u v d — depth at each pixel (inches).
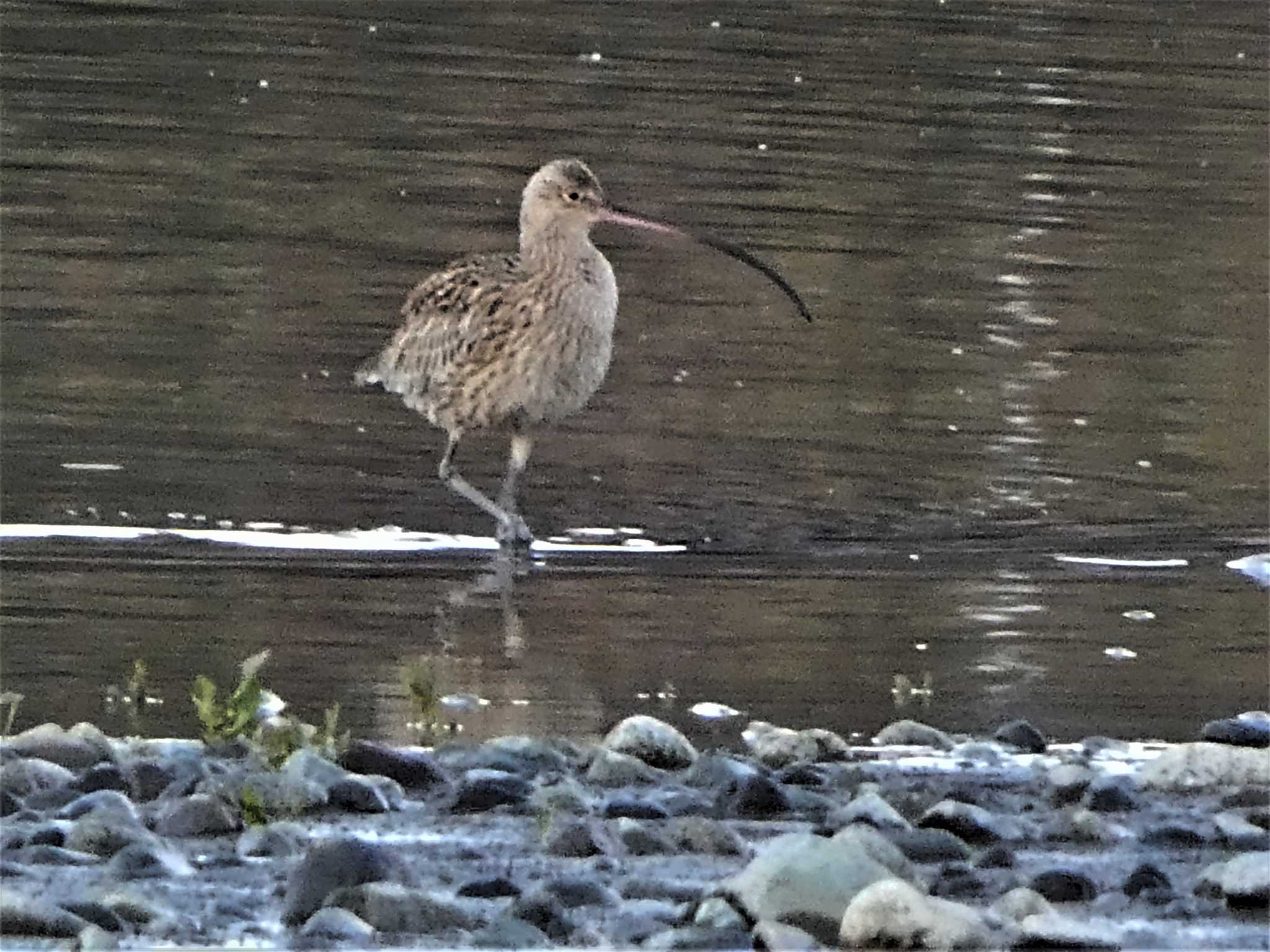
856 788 414.3
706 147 942.4
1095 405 698.2
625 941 334.0
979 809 395.5
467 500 622.8
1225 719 465.4
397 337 649.6
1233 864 359.3
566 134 950.4
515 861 370.6
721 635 520.7
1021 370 722.8
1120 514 617.9
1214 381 719.1
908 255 823.1
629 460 649.6
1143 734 461.4
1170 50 1104.8
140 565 555.5
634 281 791.7
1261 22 1151.0
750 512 611.8
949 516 612.4
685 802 403.2
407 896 338.3
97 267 780.0
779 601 547.8
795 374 713.6
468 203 865.5
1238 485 641.0
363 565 565.9
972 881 362.3
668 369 714.8
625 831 380.5
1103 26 1141.1
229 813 386.3
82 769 418.3
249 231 823.1
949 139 964.0
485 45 1088.2
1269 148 968.3
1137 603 550.9
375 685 481.1
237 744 432.5
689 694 480.7
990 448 662.5
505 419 628.4
